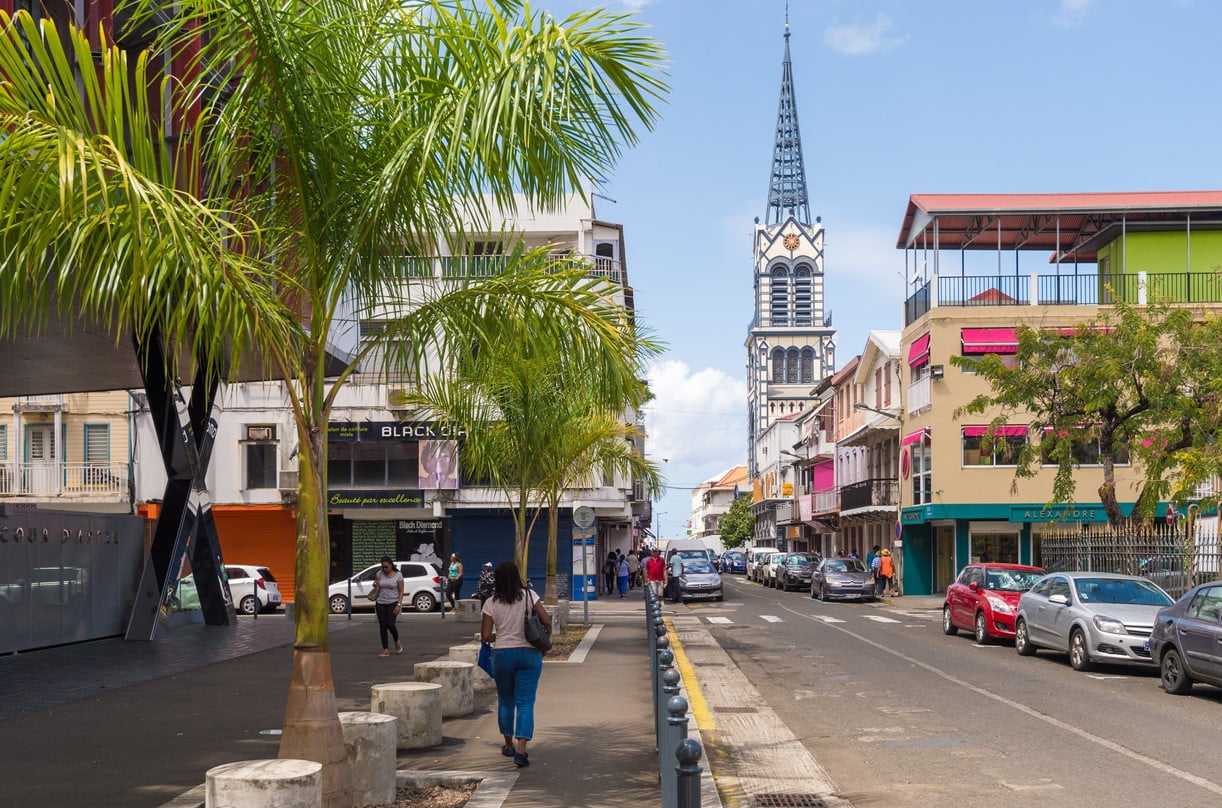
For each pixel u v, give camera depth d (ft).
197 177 23.18
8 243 19.76
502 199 23.21
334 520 136.36
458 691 38.65
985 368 80.64
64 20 40.29
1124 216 128.57
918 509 135.03
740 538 418.92
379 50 23.77
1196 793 27.32
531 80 20.29
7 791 26.66
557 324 25.68
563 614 83.51
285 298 25.08
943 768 30.89
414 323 26.03
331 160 23.40
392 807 25.03
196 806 24.77
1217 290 128.36
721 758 32.76
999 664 60.03
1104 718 40.04
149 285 19.85
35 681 49.96
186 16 22.00
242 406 131.03
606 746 32.45
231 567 112.78
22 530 64.39
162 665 57.16
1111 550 79.56
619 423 76.13
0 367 67.87
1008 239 141.49
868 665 59.41
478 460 68.44
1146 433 78.23
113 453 125.18
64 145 17.29
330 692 23.27
